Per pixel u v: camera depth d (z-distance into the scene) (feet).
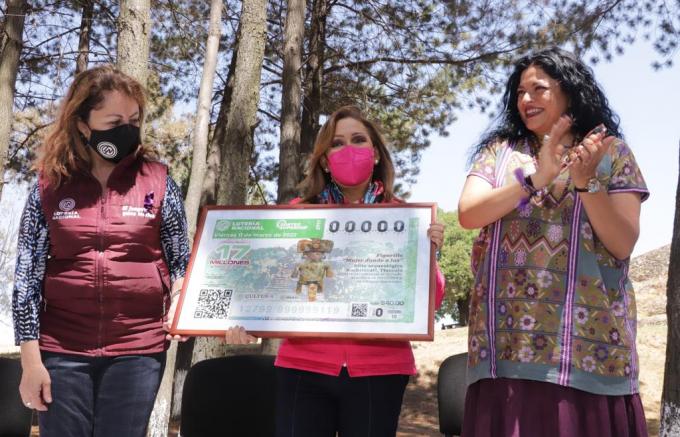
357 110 11.44
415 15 46.16
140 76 21.56
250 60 31.14
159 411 23.58
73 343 9.34
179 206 10.25
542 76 8.70
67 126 9.48
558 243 8.21
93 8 48.03
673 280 14.40
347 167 10.93
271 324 10.17
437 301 10.79
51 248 9.52
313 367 10.30
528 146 8.92
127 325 9.46
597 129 7.48
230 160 30.55
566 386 7.87
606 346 7.96
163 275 10.00
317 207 10.90
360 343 10.32
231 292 10.49
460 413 12.48
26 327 9.16
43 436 9.23
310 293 10.30
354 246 10.49
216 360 12.64
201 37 48.75
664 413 14.12
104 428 9.31
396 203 10.69
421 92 47.06
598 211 7.70
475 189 8.66
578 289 8.07
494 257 8.51
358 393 10.27
